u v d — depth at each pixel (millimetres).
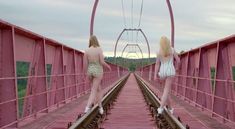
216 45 10773
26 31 8547
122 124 9836
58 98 13445
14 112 8172
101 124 9727
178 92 19391
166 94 10281
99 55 10281
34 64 10562
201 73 13523
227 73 9984
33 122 9367
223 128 8758
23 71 11734
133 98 19594
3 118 8172
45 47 11836
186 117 10742
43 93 10391
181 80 18844
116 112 12828
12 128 8164
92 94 10445
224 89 10492
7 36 8078
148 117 11398
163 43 9930
